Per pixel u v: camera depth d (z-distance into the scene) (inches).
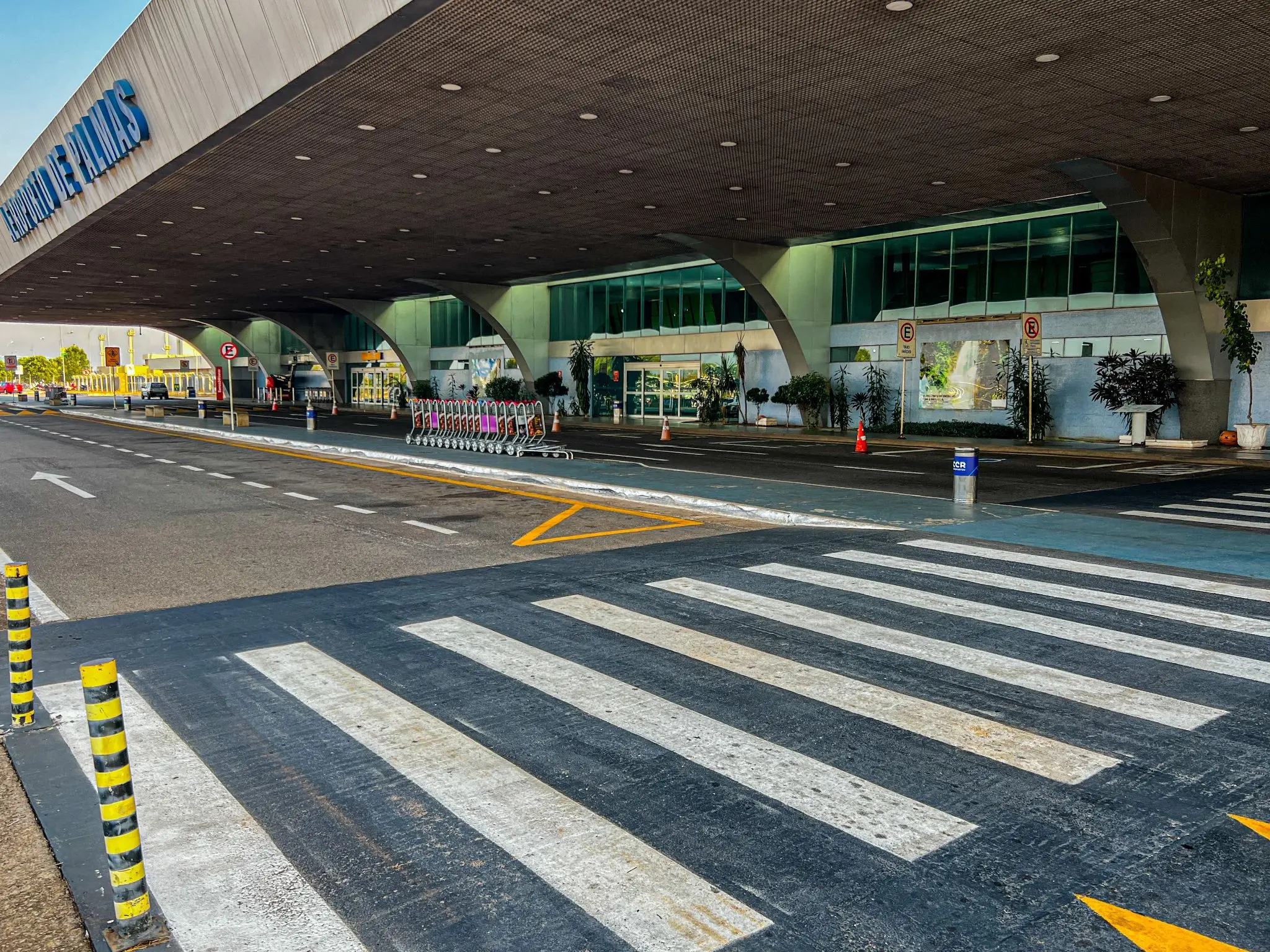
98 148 987.3
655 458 890.1
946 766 185.9
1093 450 956.0
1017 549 402.6
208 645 276.2
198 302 2484.0
